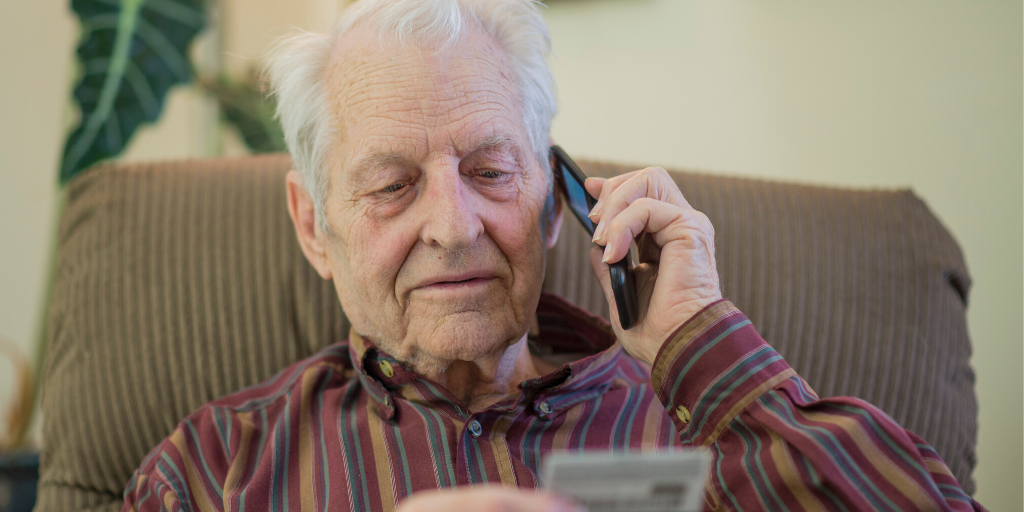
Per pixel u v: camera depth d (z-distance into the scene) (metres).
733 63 1.50
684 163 1.56
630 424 0.87
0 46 1.98
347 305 0.86
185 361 1.03
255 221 1.09
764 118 1.49
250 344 1.05
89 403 1.02
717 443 0.70
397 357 0.83
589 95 1.61
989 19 1.31
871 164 1.42
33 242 1.99
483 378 0.86
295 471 0.82
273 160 1.15
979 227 1.33
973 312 1.34
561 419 0.85
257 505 0.79
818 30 1.44
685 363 0.71
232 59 2.05
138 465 1.01
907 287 1.10
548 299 0.96
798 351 1.07
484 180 0.78
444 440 0.79
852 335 1.08
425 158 0.75
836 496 0.62
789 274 1.09
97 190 1.10
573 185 0.86
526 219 0.79
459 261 0.75
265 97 0.97
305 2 1.98
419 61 0.76
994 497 1.32
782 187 1.16
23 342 1.97
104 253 1.07
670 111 1.56
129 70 1.83
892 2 1.38
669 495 0.37
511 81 0.81
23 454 1.61
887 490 0.62
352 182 0.78
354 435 0.82
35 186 2.00
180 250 1.07
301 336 1.06
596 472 0.37
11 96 1.99
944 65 1.35
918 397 1.06
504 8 0.83
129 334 1.04
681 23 1.53
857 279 1.10
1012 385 1.30
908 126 1.38
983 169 1.33
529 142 0.81
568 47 1.62
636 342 0.77
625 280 0.74
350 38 0.81
